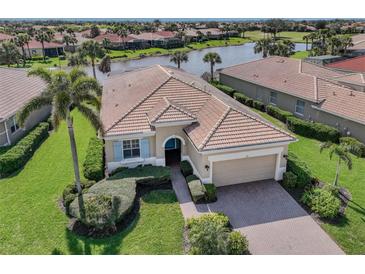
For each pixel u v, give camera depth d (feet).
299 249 48.49
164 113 69.05
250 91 128.36
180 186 65.36
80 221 53.26
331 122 91.30
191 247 47.11
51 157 78.33
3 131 80.74
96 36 387.55
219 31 442.91
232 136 62.64
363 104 85.40
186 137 70.64
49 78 55.16
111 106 85.61
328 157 78.54
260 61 139.64
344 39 209.67
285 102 109.50
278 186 65.57
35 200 59.77
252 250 48.26
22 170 71.46
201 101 78.02
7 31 415.44
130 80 106.22
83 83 53.06
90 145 77.77
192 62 256.93
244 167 65.82
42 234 50.88
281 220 55.01
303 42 374.02
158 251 47.60
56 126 52.95
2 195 61.46
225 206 59.00
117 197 56.39
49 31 347.97
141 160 70.69
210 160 61.82
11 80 104.78
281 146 64.69
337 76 116.98
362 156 78.33
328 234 51.42
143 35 363.35
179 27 529.45
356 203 58.80
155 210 57.21
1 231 51.42
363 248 48.47
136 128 68.49
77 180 57.11
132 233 51.31
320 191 59.47
